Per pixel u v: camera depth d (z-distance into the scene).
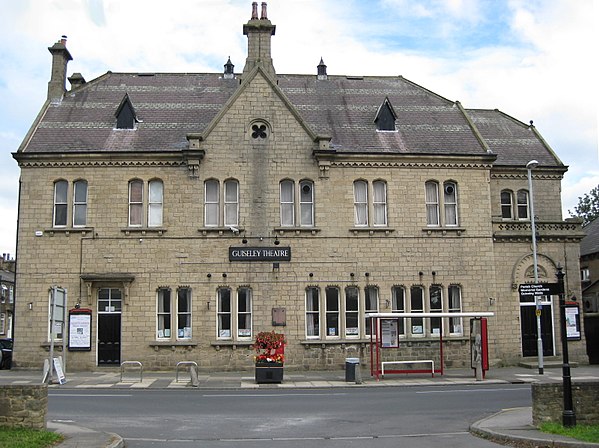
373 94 37.75
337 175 32.59
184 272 31.19
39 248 31.03
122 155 31.52
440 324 31.70
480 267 33.00
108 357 30.67
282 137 32.47
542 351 30.80
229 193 32.22
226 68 38.34
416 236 32.72
